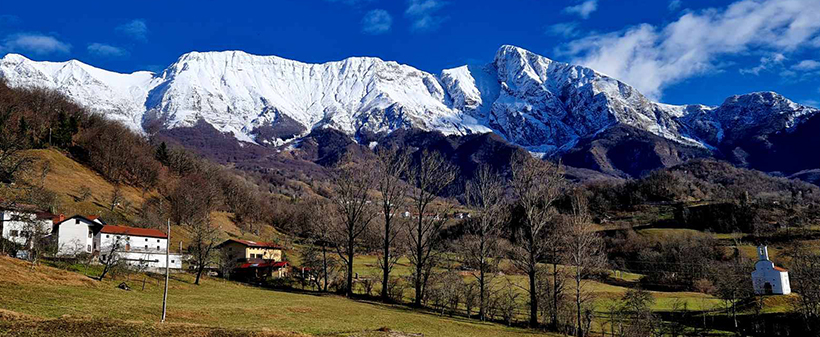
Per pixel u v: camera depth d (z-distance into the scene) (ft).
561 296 225.97
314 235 294.25
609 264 422.41
